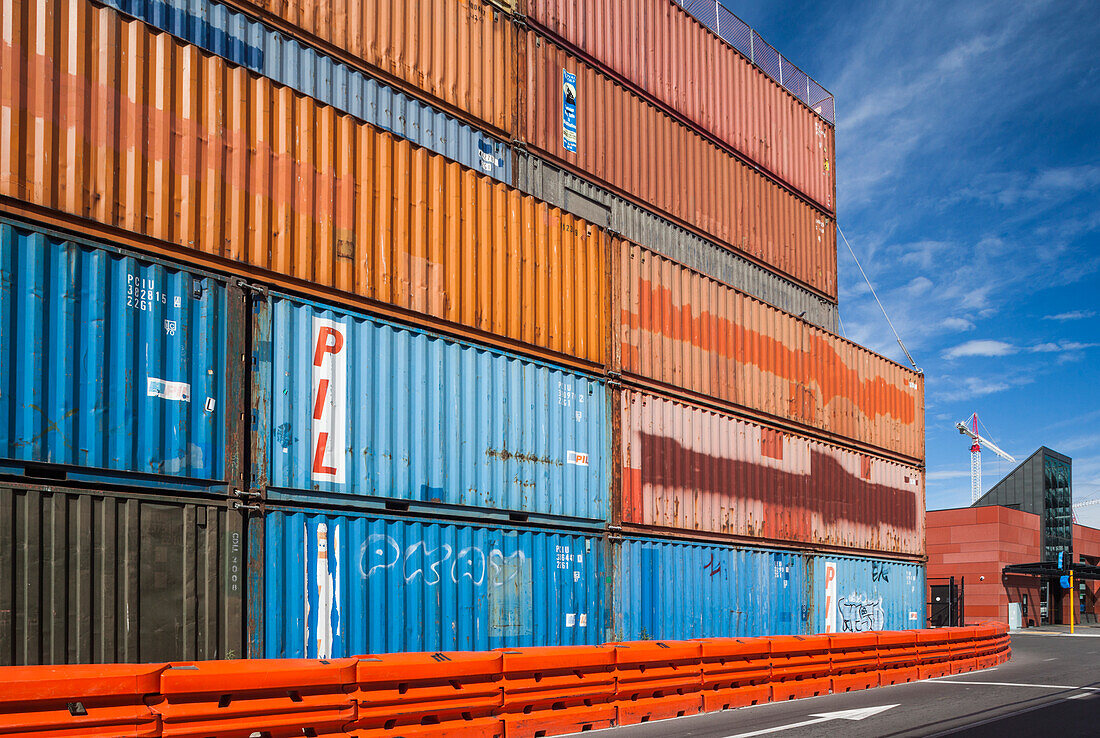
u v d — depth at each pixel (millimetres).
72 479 8375
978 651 19938
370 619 10750
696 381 17109
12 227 8188
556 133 15648
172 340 9359
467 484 12250
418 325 11945
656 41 18375
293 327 10516
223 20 10875
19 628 7766
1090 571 46000
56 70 8719
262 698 7469
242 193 10203
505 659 9414
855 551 21500
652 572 15273
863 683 15227
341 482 10703
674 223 18188
